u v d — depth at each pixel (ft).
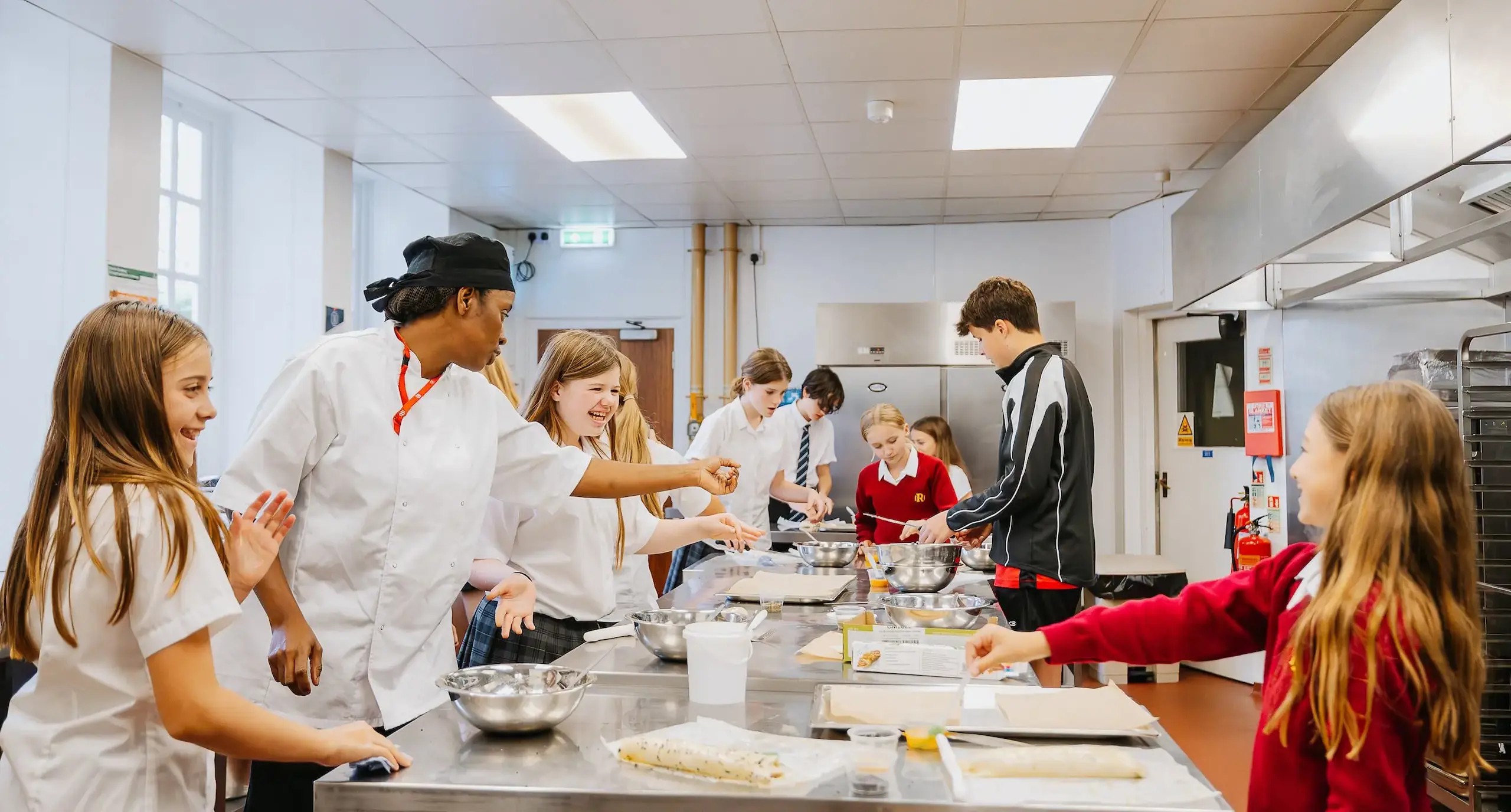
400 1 10.59
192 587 3.90
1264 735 3.99
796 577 8.35
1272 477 15.58
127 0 10.59
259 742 3.85
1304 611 3.88
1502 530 9.20
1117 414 20.84
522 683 4.81
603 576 7.20
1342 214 9.28
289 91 13.50
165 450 4.17
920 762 4.02
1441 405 3.79
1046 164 16.92
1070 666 10.65
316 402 5.43
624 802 3.68
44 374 11.76
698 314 21.86
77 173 11.80
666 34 11.48
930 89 13.32
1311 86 10.05
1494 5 6.68
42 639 3.97
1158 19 11.02
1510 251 9.56
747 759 3.81
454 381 6.03
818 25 11.21
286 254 15.96
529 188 18.84
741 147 16.05
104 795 3.98
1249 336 16.02
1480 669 3.66
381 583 5.53
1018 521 8.87
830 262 21.88
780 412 15.52
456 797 3.76
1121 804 3.58
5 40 11.96
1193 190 18.44
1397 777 3.51
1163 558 17.74
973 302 9.32
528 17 11.02
